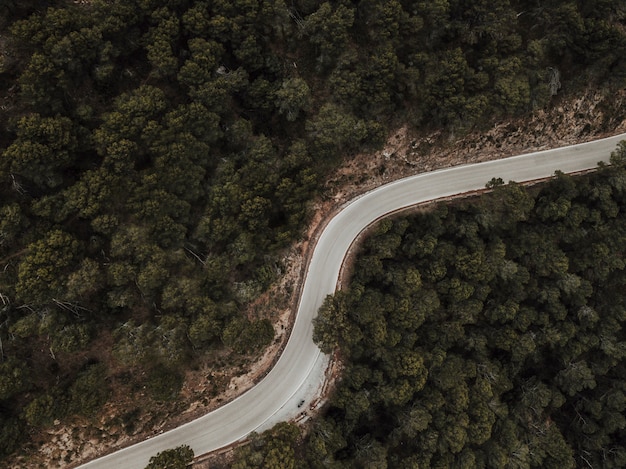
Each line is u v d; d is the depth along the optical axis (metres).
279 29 47.72
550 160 62.34
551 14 54.06
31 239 37.59
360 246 57.22
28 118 36.28
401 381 53.28
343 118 49.91
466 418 55.22
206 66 43.53
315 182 50.81
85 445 45.66
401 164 58.91
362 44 51.97
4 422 39.56
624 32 56.50
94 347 43.66
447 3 49.12
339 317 50.16
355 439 55.72
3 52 36.41
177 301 43.03
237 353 51.09
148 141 40.91
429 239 55.62
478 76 51.59
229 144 48.75
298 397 53.84
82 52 38.50
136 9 41.03
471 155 60.56
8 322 38.66
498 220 57.00
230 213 47.41
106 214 39.69
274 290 53.78
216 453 50.56
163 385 43.97
